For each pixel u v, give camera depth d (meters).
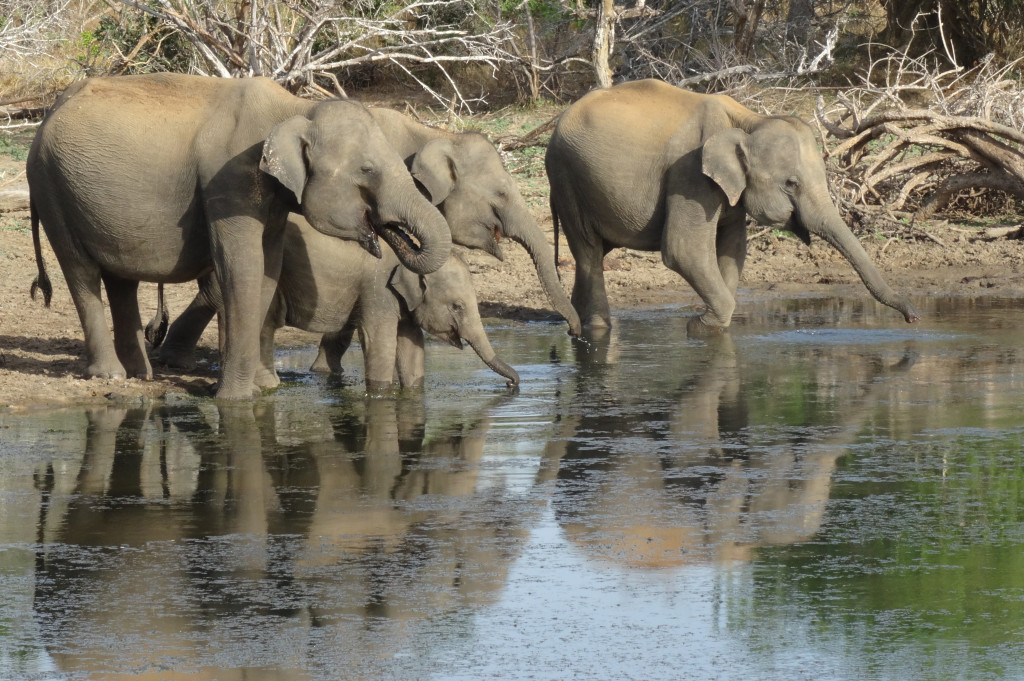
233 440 12.01
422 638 7.39
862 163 27.73
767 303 21.23
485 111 38.31
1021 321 18.80
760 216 17.77
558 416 13.05
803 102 37.19
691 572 8.42
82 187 13.66
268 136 12.65
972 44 39.34
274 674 6.91
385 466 11.08
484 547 8.92
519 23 39.22
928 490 10.24
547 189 28.78
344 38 34.56
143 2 33.28
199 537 9.14
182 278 14.07
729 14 40.25
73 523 9.47
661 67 38.72
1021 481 10.47
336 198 12.91
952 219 28.14
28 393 13.99
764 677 6.90
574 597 8.00
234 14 33.41
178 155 13.43
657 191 18.41
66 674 6.91
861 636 7.40
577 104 19.28
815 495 10.12
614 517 9.59
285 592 8.07
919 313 19.80
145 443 11.88
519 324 19.44
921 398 13.73
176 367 15.77
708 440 11.97
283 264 14.19
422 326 14.60
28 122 34.41
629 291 22.55
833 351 16.73
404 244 13.27
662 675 6.92
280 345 17.61
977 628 7.50
